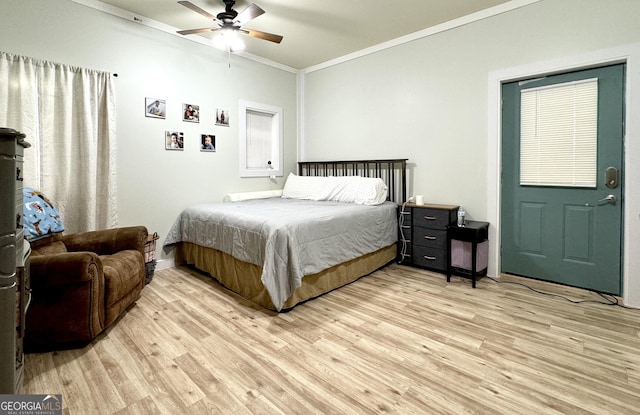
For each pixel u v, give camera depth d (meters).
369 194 3.71
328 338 2.10
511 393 1.56
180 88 3.65
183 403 1.50
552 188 3.03
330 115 4.75
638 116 2.49
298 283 2.41
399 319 2.37
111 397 1.53
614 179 2.69
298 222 2.56
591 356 1.87
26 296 1.41
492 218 3.29
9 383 1.16
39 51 2.69
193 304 2.64
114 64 3.13
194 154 3.81
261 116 4.71
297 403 1.50
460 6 3.16
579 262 2.92
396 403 1.50
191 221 3.47
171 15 3.30
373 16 3.35
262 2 3.04
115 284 2.13
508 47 3.11
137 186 3.35
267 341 2.06
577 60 2.73
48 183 2.72
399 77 3.94
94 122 2.96
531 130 3.10
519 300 2.70
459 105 3.47
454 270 3.28
